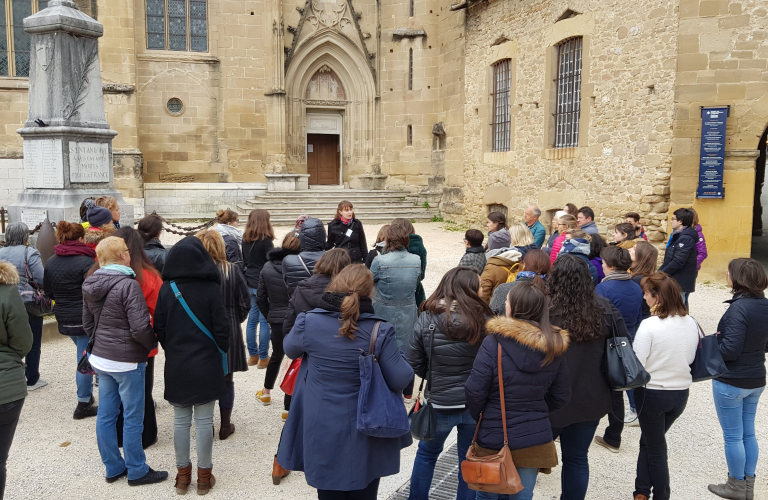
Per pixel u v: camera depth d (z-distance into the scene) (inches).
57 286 224.1
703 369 165.3
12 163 847.7
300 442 145.4
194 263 174.2
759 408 252.1
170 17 925.2
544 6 652.7
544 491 186.2
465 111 846.5
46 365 291.7
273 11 936.3
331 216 885.8
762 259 594.2
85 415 233.0
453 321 150.0
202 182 948.6
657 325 163.3
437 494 183.3
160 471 188.5
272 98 952.3
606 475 193.9
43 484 183.5
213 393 173.5
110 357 175.8
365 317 141.4
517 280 172.2
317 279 179.3
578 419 151.6
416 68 954.7
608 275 201.0
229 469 194.9
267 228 290.0
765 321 170.2
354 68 1000.2
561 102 643.5
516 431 135.8
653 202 514.9
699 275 490.6
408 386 146.5
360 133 1013.8
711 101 478.3
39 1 863.7
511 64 724.0
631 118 536.1
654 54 507.8
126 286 176.6
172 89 927.7
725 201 481.7
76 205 402.3
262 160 975.0
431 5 940.0
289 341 143.2
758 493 185.6
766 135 665.0
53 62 405.7
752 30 464.4
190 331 172.1
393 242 232.2
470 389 137.9
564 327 151.9
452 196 895.7
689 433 226.7
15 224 252.2
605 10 561.3
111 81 861.8
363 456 137.0
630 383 150.6
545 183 663.8
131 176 869.2
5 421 153.6
